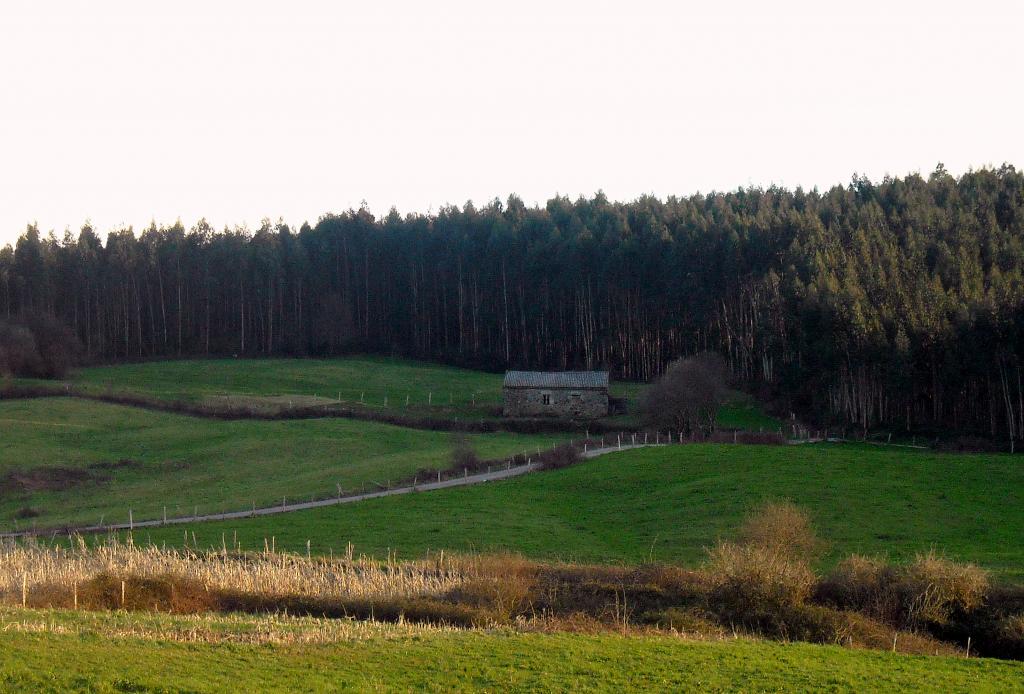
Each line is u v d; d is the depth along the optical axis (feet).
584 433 311.27
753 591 111.86
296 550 155.43
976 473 199.11
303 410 347.56
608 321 480.23
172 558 133.90
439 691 72.13
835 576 122.01
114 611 101.14
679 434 293.64
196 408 351.46
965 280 343.67
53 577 116.06
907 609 113.29
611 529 169.89
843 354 322.55
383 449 284.41
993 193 505.25
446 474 232.94
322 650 82.12
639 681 76.23
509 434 312.50
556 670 78.43
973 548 144.77
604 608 112.78
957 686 77.51
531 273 517.96
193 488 242.78
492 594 113.29
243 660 77.77
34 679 68.95
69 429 312.91
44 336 442.09
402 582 120.57
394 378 443.73
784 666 82.12
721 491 190.29
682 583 121.08
